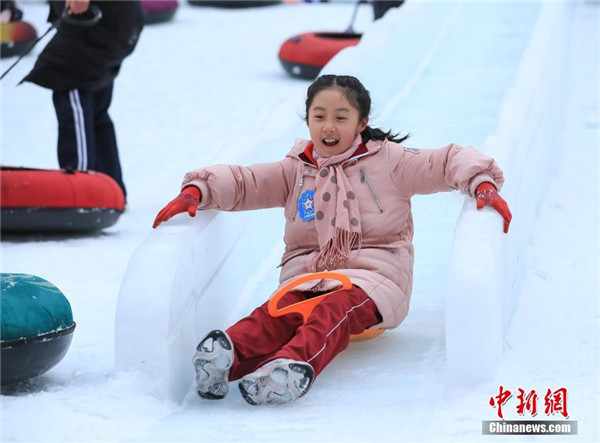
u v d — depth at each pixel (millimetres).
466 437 8500
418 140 18891
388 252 10750
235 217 12156
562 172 19844
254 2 46938
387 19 23141
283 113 15648
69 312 10328
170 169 22562
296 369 9141
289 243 11133
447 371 9516
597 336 11242
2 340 9688
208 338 9445
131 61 35188
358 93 10758
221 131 25906
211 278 11141
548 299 12617
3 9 34781
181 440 8734
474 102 21375
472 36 26672
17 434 8844
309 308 9992
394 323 10547
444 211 15445
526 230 14336
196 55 36125
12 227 16719
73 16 18016
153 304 9680
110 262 15500
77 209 16672
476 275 9414
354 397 9680
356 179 10805
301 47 31578
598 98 26547
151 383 9656
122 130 26281
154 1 42219
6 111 28125
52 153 24109
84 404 9391
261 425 9039
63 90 18234
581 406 9211
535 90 15773
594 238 15523
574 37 34875
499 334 10016
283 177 11102
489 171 10398
